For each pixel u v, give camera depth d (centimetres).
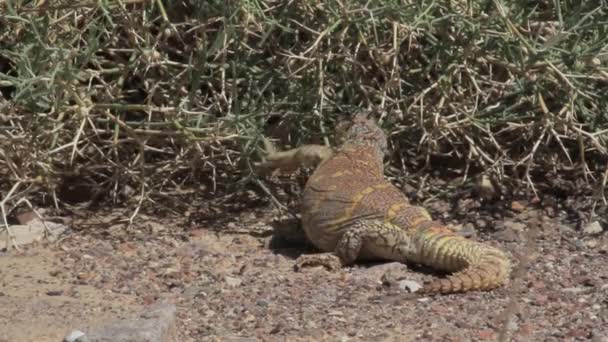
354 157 1165
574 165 1334
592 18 1255
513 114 1286
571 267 1084
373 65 1301
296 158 1195
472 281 994
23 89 1104
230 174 1293
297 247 1163
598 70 1233
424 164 1348
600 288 1022
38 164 1189
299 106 1262
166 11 1277
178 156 1242
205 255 1123
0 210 1225
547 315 957
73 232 1188
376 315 953
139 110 1216
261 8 1240
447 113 1303
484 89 1316
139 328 865
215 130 1192
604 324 934
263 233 1199
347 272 1075
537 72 1259
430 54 1302
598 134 1222
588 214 1241
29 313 959
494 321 933
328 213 1111
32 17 1158
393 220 1081
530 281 1036
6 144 1182
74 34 1206
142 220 1228
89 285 1038
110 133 1245
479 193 1285
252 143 1204
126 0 1194
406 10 1212
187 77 1231
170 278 1055
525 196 1286
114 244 1153
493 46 1245
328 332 916
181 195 1289
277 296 1005
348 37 1259
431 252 1053
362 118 1208
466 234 1189
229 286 1031
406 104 1289
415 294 1001
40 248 1142
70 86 1144
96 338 852
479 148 1296
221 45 1136
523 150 1348
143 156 1209
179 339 904
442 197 1290
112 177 1252
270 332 918
